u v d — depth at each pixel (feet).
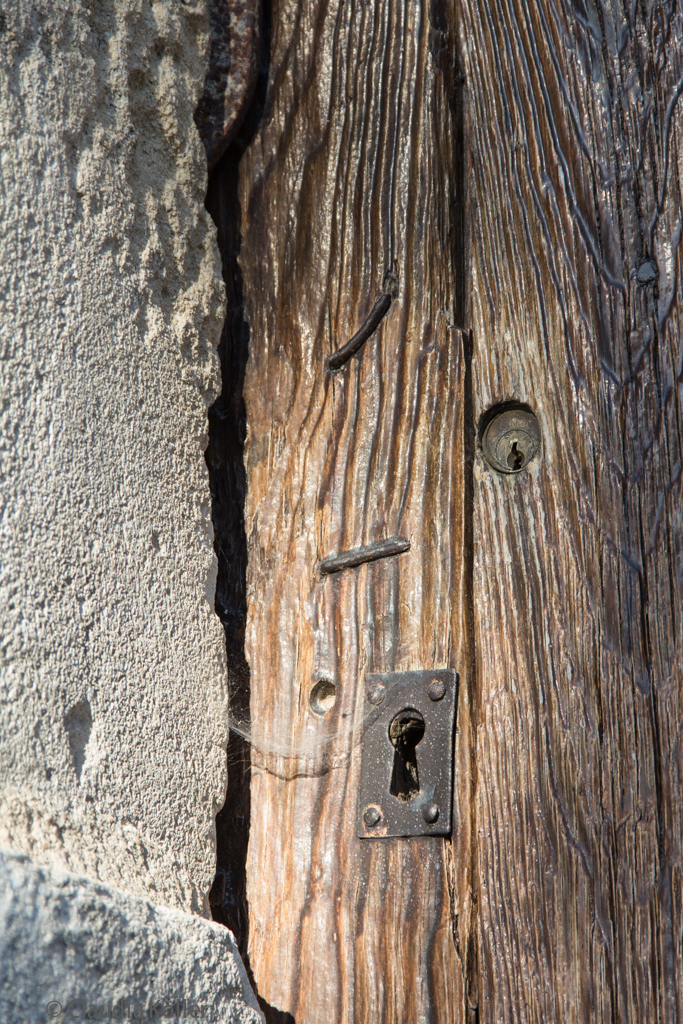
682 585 4.09
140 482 4.12
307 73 4.44
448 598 4.24
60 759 3.95
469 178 4.32
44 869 3.85
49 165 4.09
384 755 4.23
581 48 4.26
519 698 4.17
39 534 3.99
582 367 4.20
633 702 4.10
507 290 4.27
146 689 4.07
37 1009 3.80
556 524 4.18
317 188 4.42
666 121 4.19
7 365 4.00
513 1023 4.09
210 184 4.45
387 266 4.36
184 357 4.24
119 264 4.17
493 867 4.14
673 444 4.13
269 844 4.25
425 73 4.38
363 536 4.31
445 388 4.29
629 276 4.19
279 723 4.29
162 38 4.29
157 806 4.05
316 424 4.36
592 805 4.10
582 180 4.24
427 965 4.14
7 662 3.92
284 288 4.41
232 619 4.34
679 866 4.04
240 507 4.38
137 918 3.91
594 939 4.07
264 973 4.21
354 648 4.28
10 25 4.09
